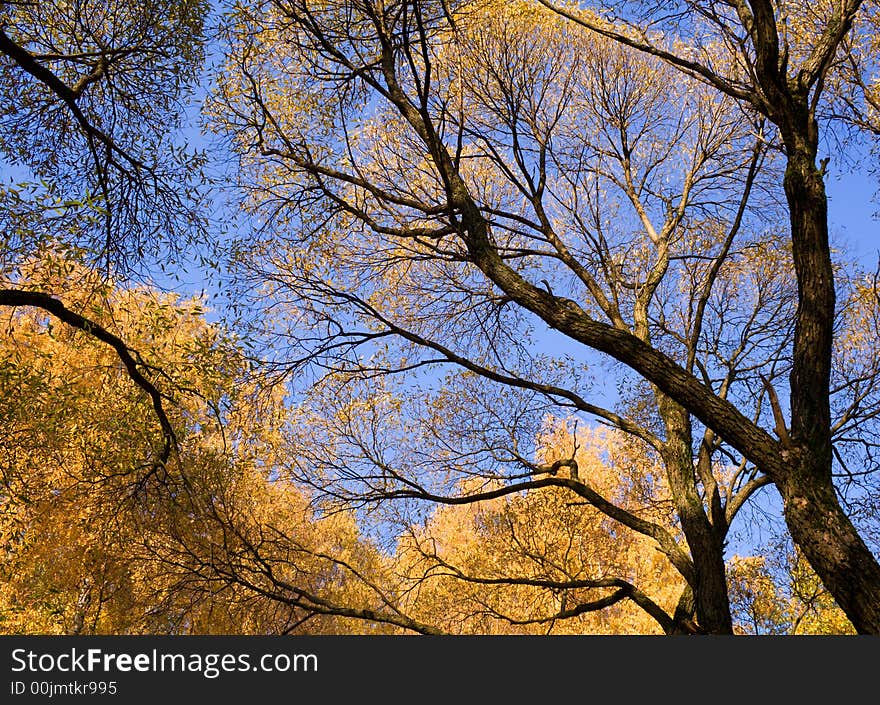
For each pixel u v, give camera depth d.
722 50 8.86
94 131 7.00
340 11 7.56
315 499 8.88
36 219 6.56
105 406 8.29
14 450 7.65
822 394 5.07
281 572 10.66
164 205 7.72
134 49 7.37
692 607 7.47
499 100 9.05
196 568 8.56
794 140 5.65
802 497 4.81
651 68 9.61
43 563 10.14
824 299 5.26
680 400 5.45
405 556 9.76
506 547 10.24
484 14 8.45
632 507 12.28
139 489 7.95
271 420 8.52
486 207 8.60
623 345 5.67
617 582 7.99
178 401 7.89
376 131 8.88
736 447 5.25
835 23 5.88
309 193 8.01
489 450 9.14
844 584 4.55
